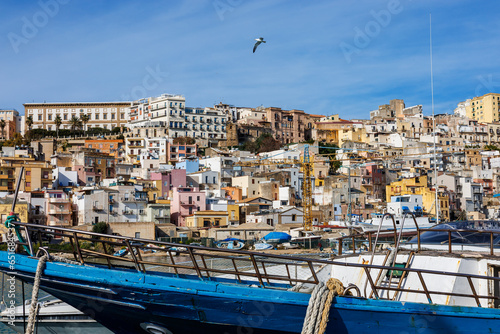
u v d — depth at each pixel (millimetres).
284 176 118188
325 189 114438
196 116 168750
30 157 113812
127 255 58281
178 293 15656
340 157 146250
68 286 16250
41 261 15977
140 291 15742
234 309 15703
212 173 115625
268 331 15844
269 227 90750
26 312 19281
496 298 16047
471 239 19625
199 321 16016
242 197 112625
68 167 111312
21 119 196375
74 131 181500
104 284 15812
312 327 15195
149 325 16609
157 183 106562
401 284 17531
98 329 19016
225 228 89312
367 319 15617
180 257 56688
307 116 191375
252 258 16250
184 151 143500
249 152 146375
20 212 82312
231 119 182000
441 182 129500
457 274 15859
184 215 97938
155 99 174125
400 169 137500
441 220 95812
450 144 176375
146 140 145875
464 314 15602
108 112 197750
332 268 19922
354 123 185375
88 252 17078
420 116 193375
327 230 87438
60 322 19078
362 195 114812
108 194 91000
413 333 15633
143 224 86312
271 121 180125
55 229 16672
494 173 143125
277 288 17562
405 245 20688
